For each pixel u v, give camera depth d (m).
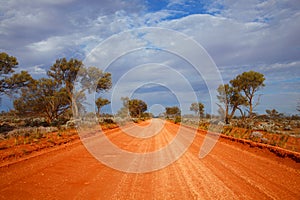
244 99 28.89
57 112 30.67
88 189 5.71
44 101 27.95
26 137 15.24
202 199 5.06
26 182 6.09
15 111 27.28
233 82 29.92
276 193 5.37
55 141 13.54
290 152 9.27
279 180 6.41
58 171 7.30
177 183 6.27
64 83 30.48
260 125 25.83
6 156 8.84
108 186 5.99
